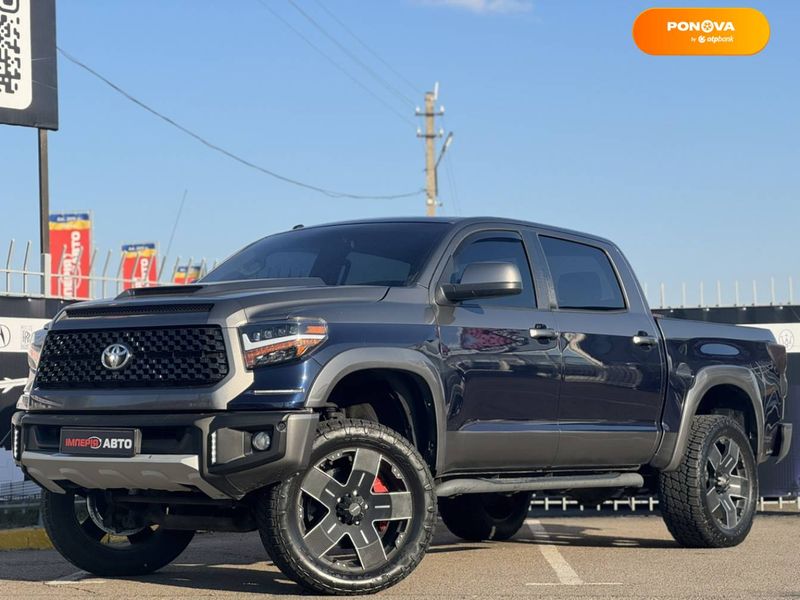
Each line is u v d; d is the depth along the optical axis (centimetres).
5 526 960
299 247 718
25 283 1095
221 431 561
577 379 725
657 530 995
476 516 885
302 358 574
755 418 880
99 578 681
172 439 573
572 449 725
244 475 561
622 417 762
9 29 1379
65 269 1422
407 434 641
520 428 686
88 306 619
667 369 798
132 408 580
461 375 650
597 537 934
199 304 583
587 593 608
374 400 654
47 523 672
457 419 649
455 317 656
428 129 4388
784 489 1167
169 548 701
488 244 708
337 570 587
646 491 857
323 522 588
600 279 786
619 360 758
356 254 688
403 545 607
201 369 572
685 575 682
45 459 607
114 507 660
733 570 705
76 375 608
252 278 702
